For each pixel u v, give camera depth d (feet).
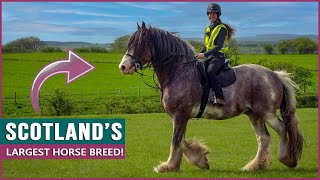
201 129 60.29
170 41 29.19
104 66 228.84
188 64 29.25
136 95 144.56
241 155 40.47
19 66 227.81
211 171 30.32
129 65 28.55
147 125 66.39
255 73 29.73
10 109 125.59
